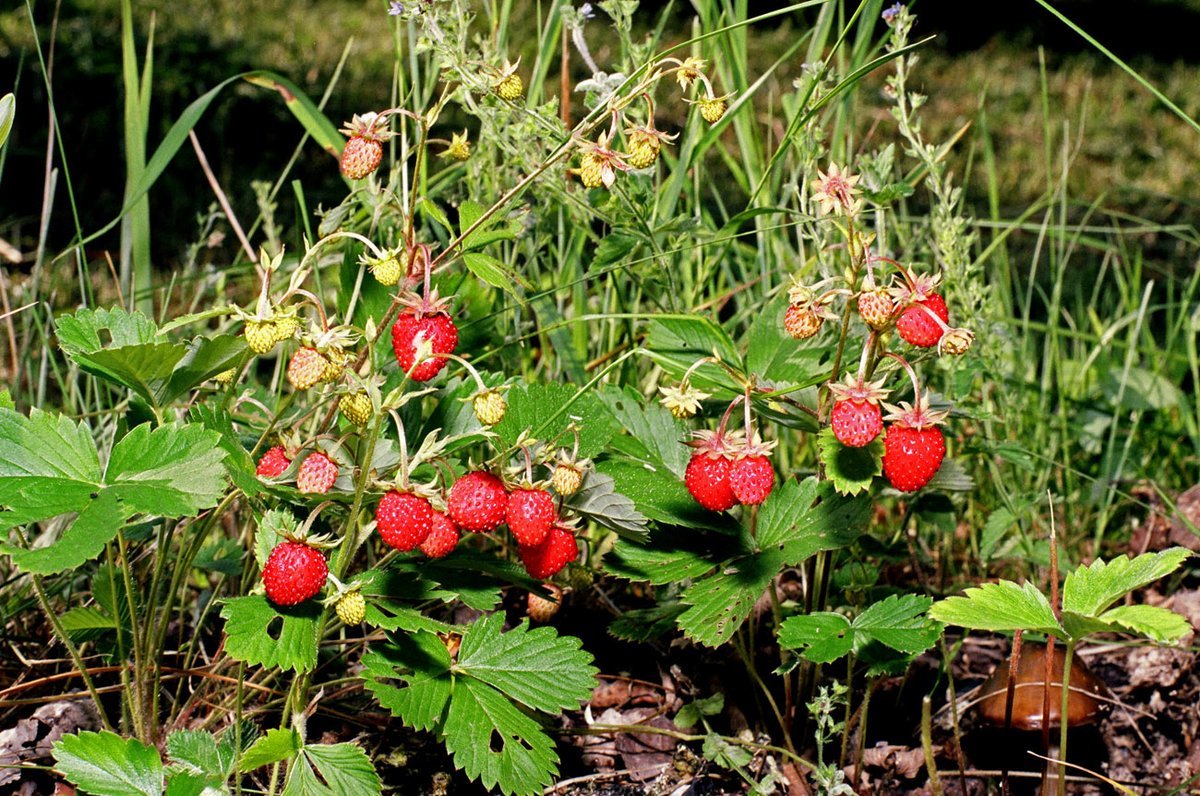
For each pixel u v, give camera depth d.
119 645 0.74
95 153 1.45
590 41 1.84
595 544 0.84
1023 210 1.62
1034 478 0.93
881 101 1.89
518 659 0.72
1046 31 2.29
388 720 0.78
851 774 0.78
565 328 0.86
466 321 0.80
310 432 0.74
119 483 0.68
